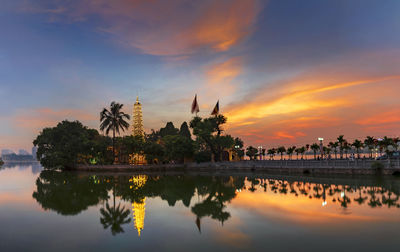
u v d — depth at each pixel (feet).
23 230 75.25
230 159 476.95
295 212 89.86
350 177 199.00
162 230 73.00
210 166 372.17
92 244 62.75
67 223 82.84
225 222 79.66
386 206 96.37
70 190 162.61
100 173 331.57
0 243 64.28
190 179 231.30
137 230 73.51
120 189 165.99
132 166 359.05
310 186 158.10
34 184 198.08
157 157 391.65
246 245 59.57
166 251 57.31
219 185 180.86
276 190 146.00
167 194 143.43
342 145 343.46
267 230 70.23
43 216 92.63
